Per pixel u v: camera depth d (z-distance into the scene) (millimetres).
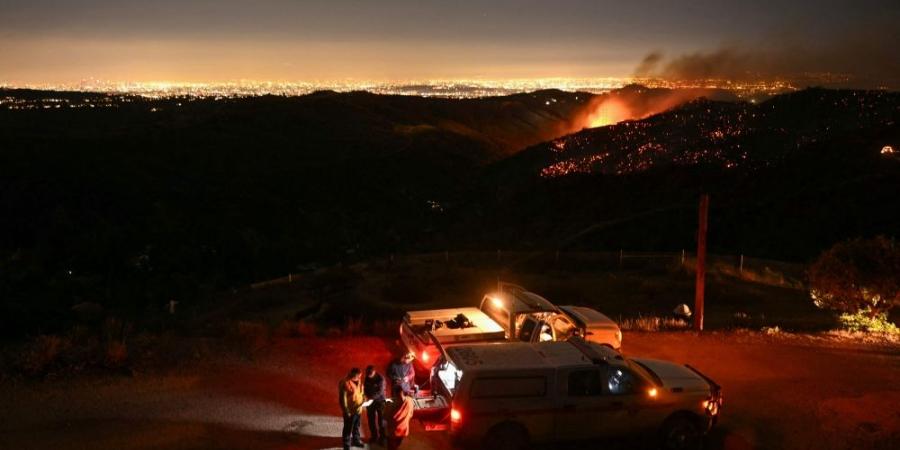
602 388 9695
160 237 55625
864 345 16266
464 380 9312
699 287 17297
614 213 64125
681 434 9953
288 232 67312
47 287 38375
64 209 60781
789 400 12398
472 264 34219
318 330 16781
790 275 29891
